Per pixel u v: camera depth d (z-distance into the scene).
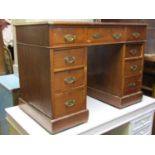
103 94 1.56
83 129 1.21
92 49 1.58
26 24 1.18
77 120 1.23
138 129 1.55
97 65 1.57
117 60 1.42
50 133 1.16
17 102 1.75
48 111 1.14
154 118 1.91
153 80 2.03
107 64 1.50
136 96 1.53
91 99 1.63
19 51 1.35
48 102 1.13
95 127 1.26
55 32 1.03
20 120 1.30
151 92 2.02
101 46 1.51
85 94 1.24
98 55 1.55
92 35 1.18
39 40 1.10
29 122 1.28
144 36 1.47
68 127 1.20
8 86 1.77
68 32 1.07
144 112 1.55
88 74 1.67
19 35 1.31
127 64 1.42
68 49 1.10
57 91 1.12
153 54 1.89
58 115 1.15
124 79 1.43
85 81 1.22
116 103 1.47
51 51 1.04
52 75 1.07
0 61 2.46
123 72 1.41
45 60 1.08
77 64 1.15
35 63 1.19
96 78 1.61
